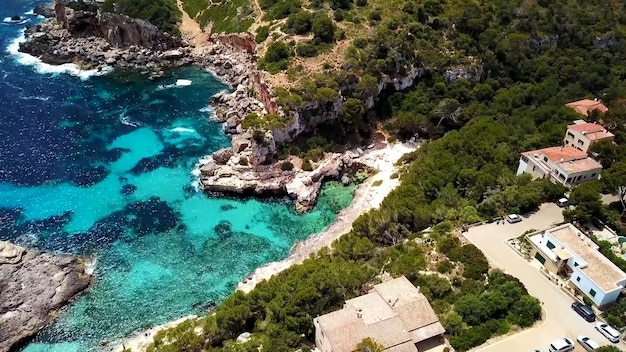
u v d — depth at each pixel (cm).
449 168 10831
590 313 7669
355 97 13262
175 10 18850
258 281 9338
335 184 12125
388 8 15662
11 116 14012
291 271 8656
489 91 14125
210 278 9656
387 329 7081
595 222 9388
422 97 14062
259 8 17262
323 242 10162
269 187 11638
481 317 7631
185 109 14900
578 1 17475
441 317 7694
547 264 8550
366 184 11925
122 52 17450
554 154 10538
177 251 10206
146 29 17450
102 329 8638
